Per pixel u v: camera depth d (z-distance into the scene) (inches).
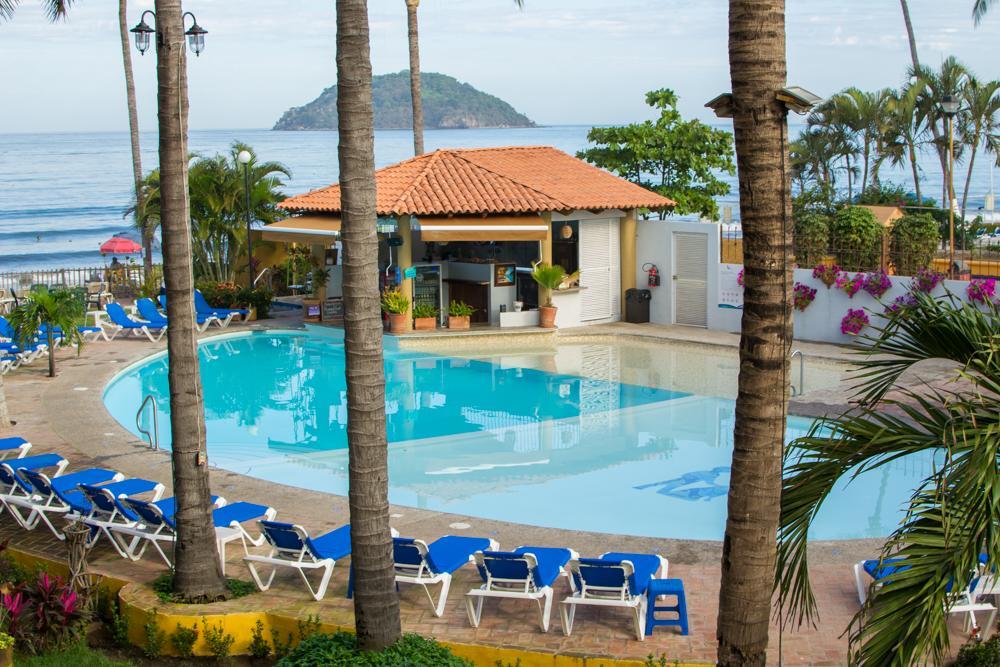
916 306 277.1
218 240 1273.4
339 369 964.0
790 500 271.0
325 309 1113.4
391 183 1098.7
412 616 395.9
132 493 500.4
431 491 610.5
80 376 875.4
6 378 866.8
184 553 410.9
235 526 458.3
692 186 1425.9
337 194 1119.0
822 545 458.6
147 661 387.9
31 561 458.9
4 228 3521.2
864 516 558.3
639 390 860.0
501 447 702.5
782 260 254.7
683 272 1108.5
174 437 410.0
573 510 575.2
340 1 321.7
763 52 249.3
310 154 7219.5
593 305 1133.7
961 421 247.9
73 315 956.6
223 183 1259.8
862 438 266.5
